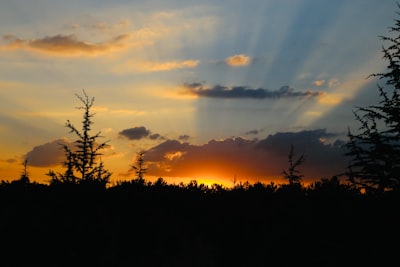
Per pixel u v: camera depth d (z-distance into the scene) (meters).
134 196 21.20
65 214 18.48
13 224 16.78
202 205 20.36
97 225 17.42
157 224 18.22
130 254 16.41
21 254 15.43
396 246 11.27
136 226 17.91
